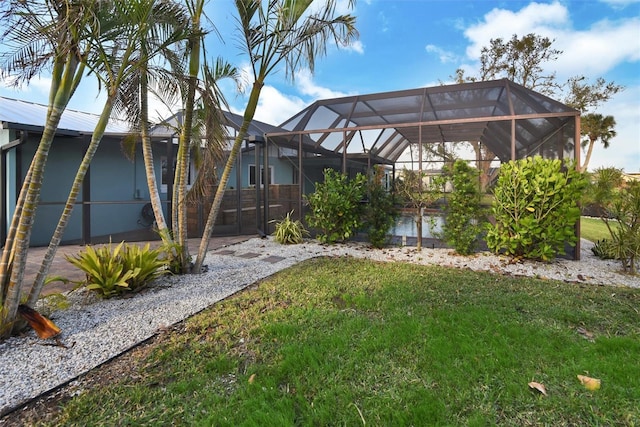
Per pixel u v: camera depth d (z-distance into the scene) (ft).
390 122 29.73
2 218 23.53
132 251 14.19
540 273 16.42
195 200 18.21
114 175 30.66
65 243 26.16
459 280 14.87
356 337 9.27
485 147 38.99
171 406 6.58
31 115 26.18
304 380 7.34
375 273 16.28
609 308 11.36
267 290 13.80
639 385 6.86
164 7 12.22
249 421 6.01
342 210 24.11
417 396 6.64
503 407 6.34
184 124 15.66
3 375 7.61
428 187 22.54
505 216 18.80
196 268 16.61
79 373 7.76
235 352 8.66
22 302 10.03
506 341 8.79
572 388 6.84
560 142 20.51
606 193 16.88
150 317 11.10
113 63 11.58
